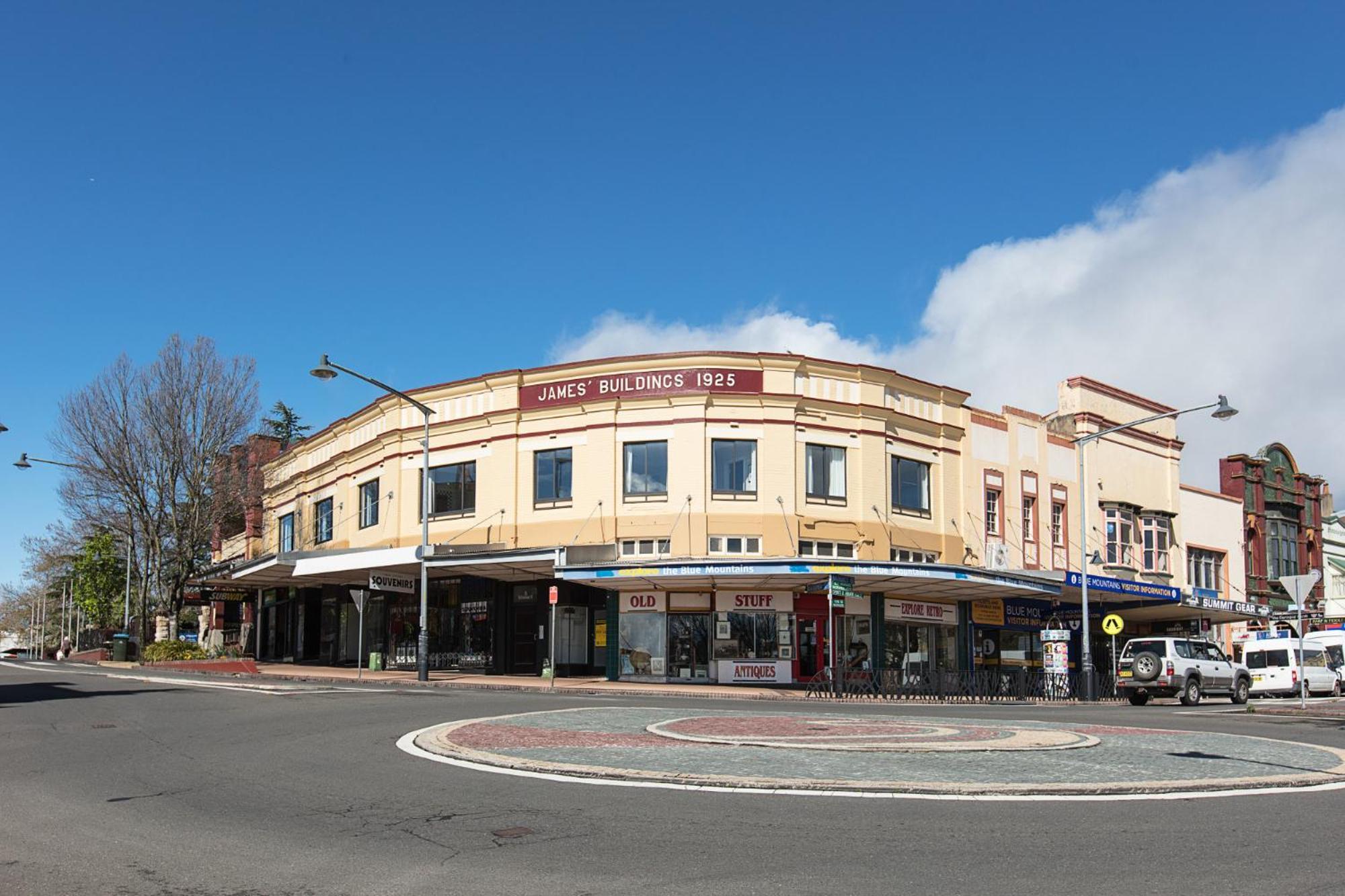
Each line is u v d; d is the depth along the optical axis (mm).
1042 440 44375
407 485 41000
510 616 38562
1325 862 7727
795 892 6938
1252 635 49750
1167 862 7719
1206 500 53344
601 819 9242
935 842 8352
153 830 8992
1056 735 15477
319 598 51375
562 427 37406
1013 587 35625
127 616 54000
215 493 50344
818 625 35469
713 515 35375
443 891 6977
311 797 10523
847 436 37156
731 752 13164
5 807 10133
